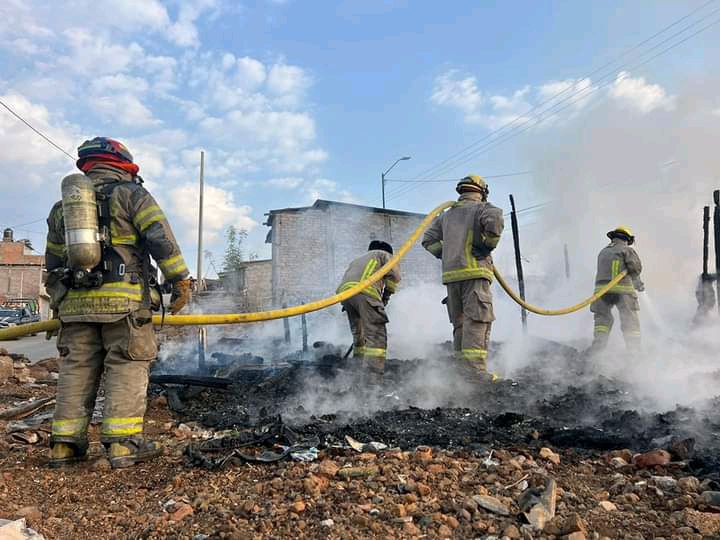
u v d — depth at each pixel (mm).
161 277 3498
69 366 3252
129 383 3252
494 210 5367
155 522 2242
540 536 2059
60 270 3172
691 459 2965
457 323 5738
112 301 3133
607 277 7633
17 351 13109
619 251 7617
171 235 3291
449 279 5590
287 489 2555
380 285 5766
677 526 2125
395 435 3656
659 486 2576
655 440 3432
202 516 2314
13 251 46562
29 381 6520
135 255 3275
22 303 42281
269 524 2160
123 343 3213
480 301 5395
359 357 6125
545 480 2598
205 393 5387
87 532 2209
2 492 2662
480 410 4559
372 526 2123
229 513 2307
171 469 3086
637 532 2068
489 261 5586
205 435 4016
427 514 2234
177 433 4043
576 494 2475
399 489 2510
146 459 3244
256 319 3871
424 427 3900
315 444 3369
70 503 2553
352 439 3514
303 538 2053
